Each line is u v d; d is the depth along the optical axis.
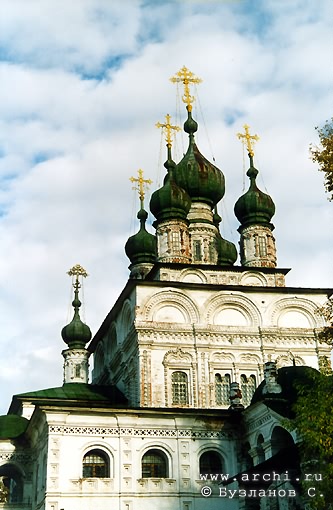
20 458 55.91
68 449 46.69
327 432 27.42
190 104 73.06
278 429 43.91
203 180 68.06
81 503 45.62
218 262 69.44
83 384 61.12
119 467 47.03
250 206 68.25
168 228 64.31
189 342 56.31
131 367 57.22
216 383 56.12
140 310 56.06
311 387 31.94
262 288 59.09
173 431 48.81
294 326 59.03
